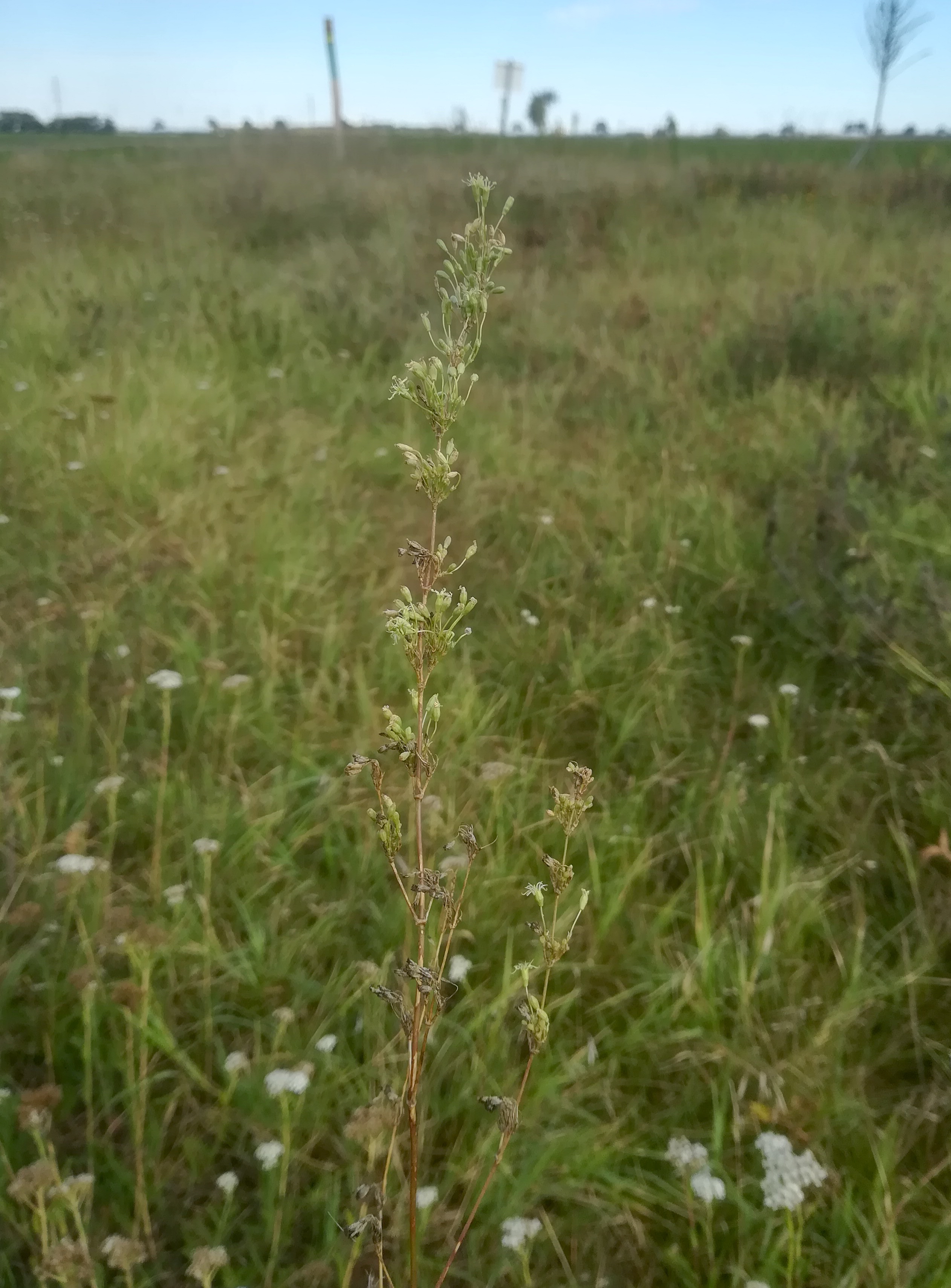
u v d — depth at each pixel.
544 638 3.32
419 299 6.91
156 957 2.08
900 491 4.12
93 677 3.04
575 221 9.35
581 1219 1.73
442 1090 1.92
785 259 8.05
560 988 2.16
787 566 3.45
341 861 2.45
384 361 6.18
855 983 2.06
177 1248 1.70
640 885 2.39
